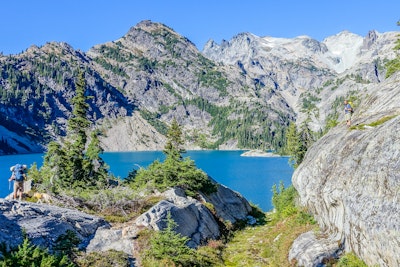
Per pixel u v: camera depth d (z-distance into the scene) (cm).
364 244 1631
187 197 3288
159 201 2614
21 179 2222
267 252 2456
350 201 1789
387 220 1416
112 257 1848
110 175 4612
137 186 3569
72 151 4081
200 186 3600
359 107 3206
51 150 3881
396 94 2522
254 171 13312
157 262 1900
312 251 2000
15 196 2198
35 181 3366
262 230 3388
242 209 4241
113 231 2119
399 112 2209
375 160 1672
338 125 3031
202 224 2850
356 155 1938
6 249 1480
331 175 2208
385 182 1522
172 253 2036
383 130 1778
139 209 2564
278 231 2870
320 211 2373
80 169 4041
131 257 1948
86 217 2159
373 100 2886
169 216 2239
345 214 1873
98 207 2558
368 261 1611
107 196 2638
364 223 1598
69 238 1836
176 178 3384
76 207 2470
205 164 17325
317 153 2688
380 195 1540
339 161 2180
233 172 12975
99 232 2100
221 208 3794
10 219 1712
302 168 2878
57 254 1691
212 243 2645
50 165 3844
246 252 2561
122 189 2919
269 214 4562
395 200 1412
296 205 3309
